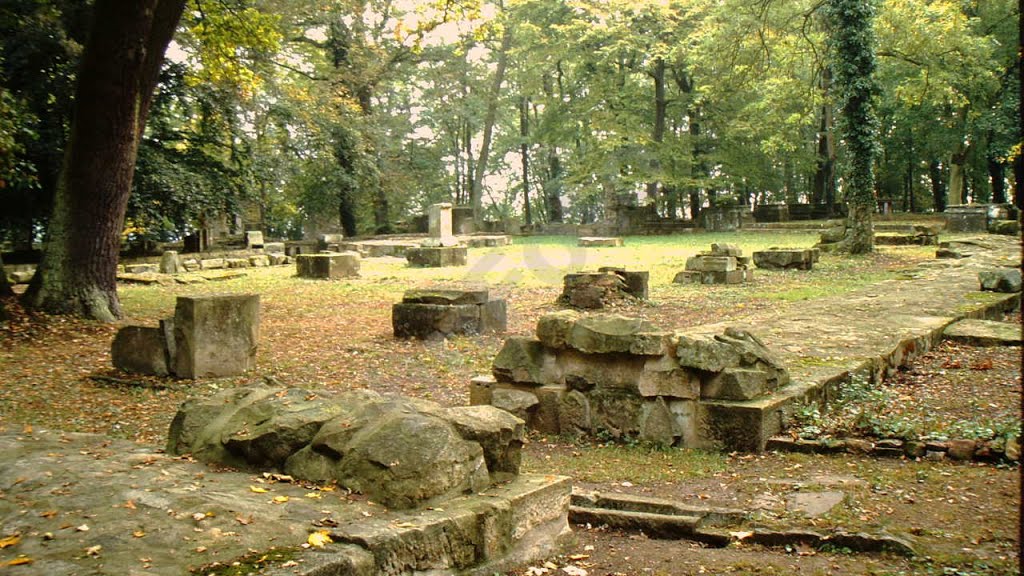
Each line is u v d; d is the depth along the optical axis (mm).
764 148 38125
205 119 31859
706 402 7852
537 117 62781
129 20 16031
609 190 50500
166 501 3818
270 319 17859
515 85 59281
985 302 14727
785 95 35031
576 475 7012
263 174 34188
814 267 24969
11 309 16641
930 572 4453
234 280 27203
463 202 68375
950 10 32062
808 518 5520
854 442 7406
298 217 51438
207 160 32031
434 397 10570
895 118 47688
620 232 49469
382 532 3535
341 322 17328
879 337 11172
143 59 16781
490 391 9023
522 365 8820
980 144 46625
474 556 3990
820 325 12367
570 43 46469
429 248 30531
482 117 57219
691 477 6887
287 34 39250
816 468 6957
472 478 4340
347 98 43594
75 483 4059
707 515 5543
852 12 27625
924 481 6367
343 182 45062
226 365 11859
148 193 28625
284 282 26219
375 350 13883
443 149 59594
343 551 3314
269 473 4445
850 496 6000
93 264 17406
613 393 8289
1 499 3826
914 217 43375
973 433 7344
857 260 26609
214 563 3152
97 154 17047
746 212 47188
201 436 4922
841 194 61875
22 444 4914
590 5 46281
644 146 48906
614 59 48000
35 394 10852
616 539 5211
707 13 44156
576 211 74000
